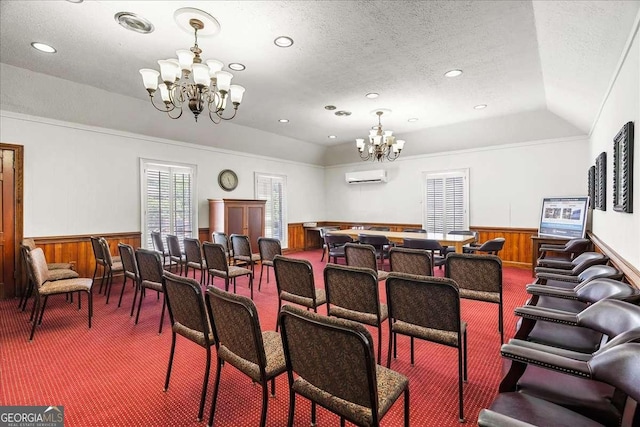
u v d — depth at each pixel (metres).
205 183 6.20
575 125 5.07
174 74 2.50
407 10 2.42
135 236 5.21
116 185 5.00
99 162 4.82
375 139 4.95
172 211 5.70
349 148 7.91
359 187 8.25
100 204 4.83
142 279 3.17
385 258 6.17
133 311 3.47
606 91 3.06
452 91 4.17
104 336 2.86
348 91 4.18
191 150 5.98
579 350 1.56
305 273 2.45
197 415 1.78
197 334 1.84
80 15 2.52
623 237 2.62
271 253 4.24
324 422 1.72
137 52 3.14
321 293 2.70
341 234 5.74
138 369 2.28
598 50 2.45
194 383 2.11
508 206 6.03
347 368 1.13
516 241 5.95
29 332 2.95
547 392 1.20
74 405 1.87
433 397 1.95
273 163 7.56
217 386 1.69
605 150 3.47
